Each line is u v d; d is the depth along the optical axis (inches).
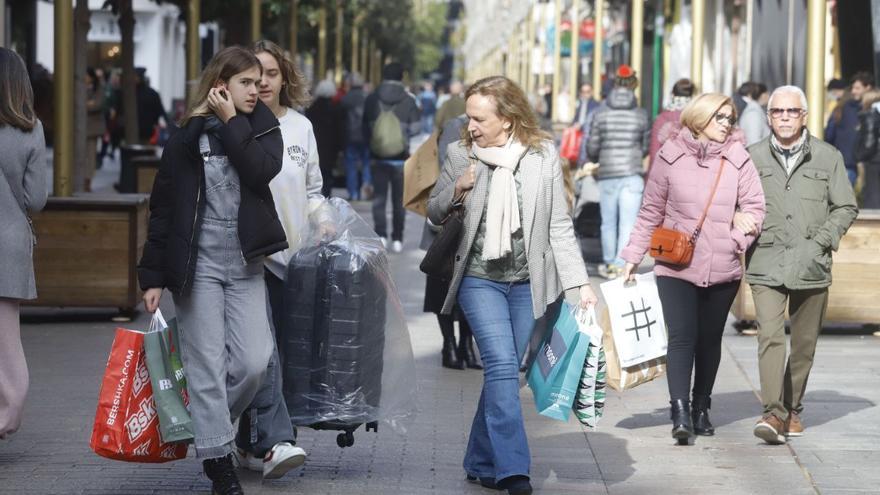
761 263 668.1
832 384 831.1
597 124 1252.5
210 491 559.8
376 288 571.5
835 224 661.3
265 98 585.6
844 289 1010.7
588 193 1379.2
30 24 3065.9
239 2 2532.0
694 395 693.9
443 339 911.0
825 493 582.9
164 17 4921.3
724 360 908.6
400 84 1537.9
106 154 3139.8
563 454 647.8
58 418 691.4
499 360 551.2
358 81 2097.7
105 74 3095.5
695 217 661.9
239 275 531.5
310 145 592.1
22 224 587.2
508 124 554.3
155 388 522.6
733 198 659.4
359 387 569.0
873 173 1412.4
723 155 662.5
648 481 598.2
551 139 560.1
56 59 1042.7
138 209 1021.8
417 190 864.3
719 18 2573.8
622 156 1248.2
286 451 545.6
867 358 920.9
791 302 685.9
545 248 553.3
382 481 583.2
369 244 580.1
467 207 552.7
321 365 567.5
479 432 576.4
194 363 525.7
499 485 552.7
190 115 525.7
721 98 662.5
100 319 1029.2
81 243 1015.0
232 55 525.3
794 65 1984.5
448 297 557.9
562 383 548.1
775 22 2116.1
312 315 569.3
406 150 1502.2
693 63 1611.7
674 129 684.7
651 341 675.4
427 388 802.8
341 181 2486.5
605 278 1306.6
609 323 677.9
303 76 596.1
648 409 757.3
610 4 3627.0
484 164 550.6
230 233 527.8
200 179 523.8
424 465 616.1
